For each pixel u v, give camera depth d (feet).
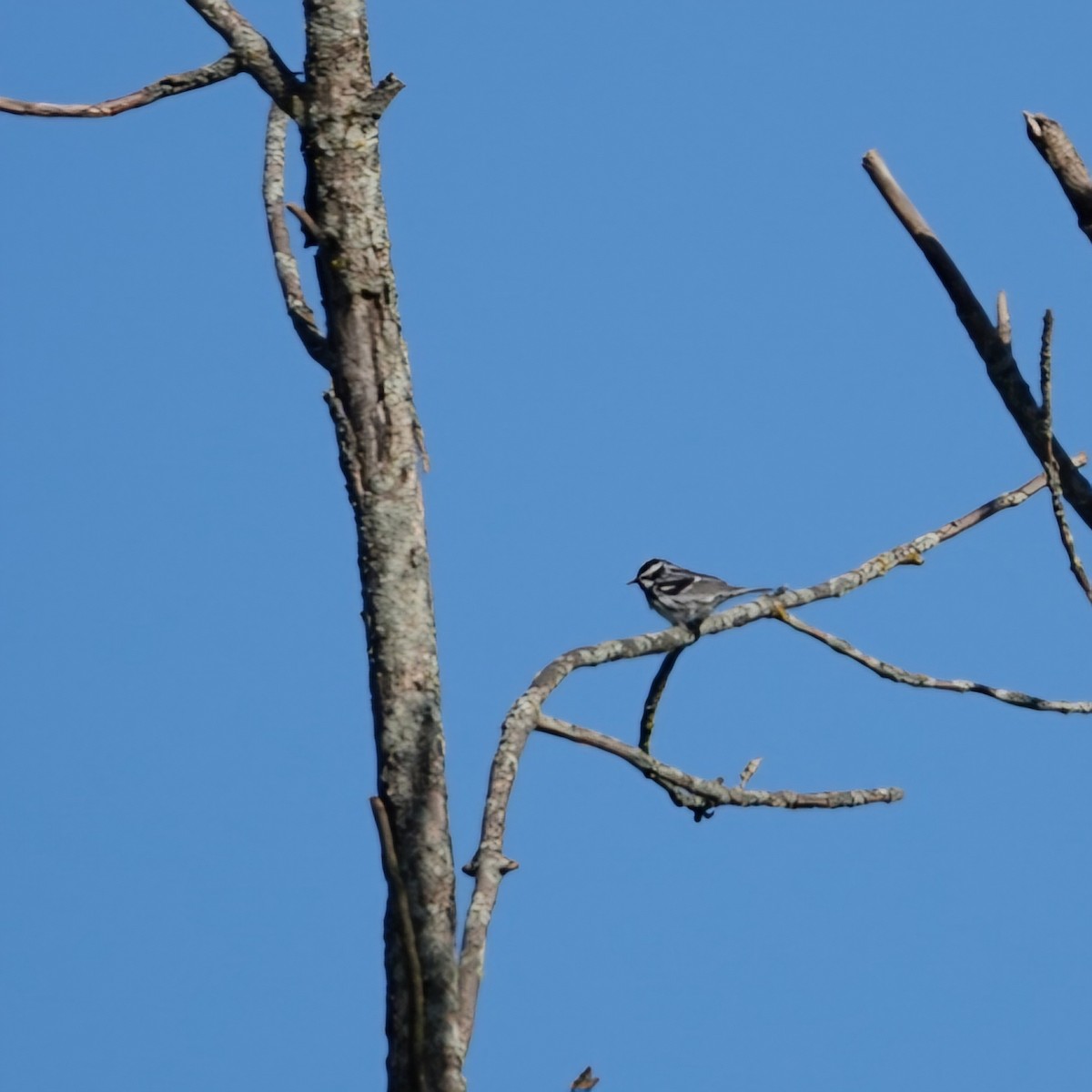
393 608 35.70
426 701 35.12
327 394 37.14
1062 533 39.47
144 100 39.24
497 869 34.24
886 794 42.01
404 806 34.24
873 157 42.60
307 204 38.29
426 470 37.11
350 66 38.34
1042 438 40.01
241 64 38.68
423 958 32.65
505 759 35.68
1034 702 44.75
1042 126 40.01
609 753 38.11
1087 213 39.83
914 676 44.62
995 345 40.86
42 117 38.60
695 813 40.75
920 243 41.88
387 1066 31.55
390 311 37.52
